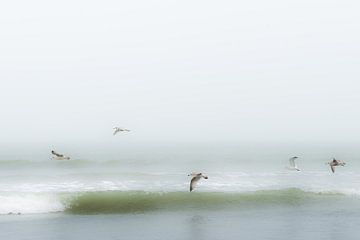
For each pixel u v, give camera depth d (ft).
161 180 129.29
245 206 102.78
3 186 116.67
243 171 154.10
